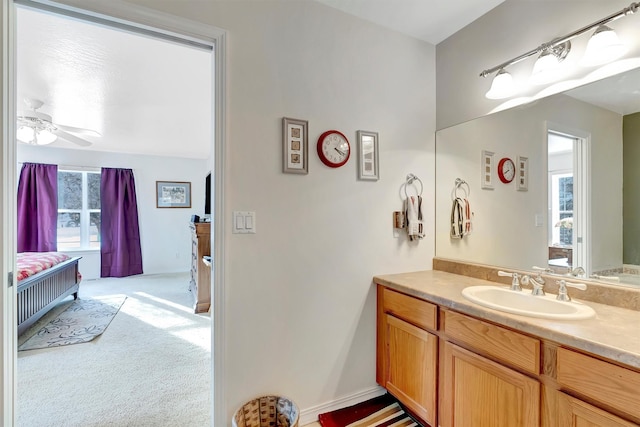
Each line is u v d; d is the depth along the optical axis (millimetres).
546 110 1629
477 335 1321
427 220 2150
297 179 1674
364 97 1894
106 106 3039
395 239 2016
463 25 1994
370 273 1918
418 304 1616
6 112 1138
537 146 1666
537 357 1105
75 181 5242
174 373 2174
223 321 1479
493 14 1845
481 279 1863
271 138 1596
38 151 4891
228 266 1491
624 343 931
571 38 1497
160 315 3439
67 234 5191
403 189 2047
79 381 2061
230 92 1488
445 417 1476
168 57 2094
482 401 1301
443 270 2098
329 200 1771
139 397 1885
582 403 986
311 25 1715
